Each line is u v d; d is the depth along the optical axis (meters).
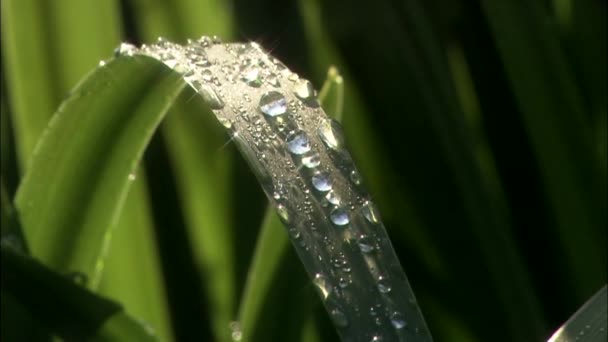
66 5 0.33
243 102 0.27
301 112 0.27
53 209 0.29
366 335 0.26
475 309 0.34
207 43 0.28
